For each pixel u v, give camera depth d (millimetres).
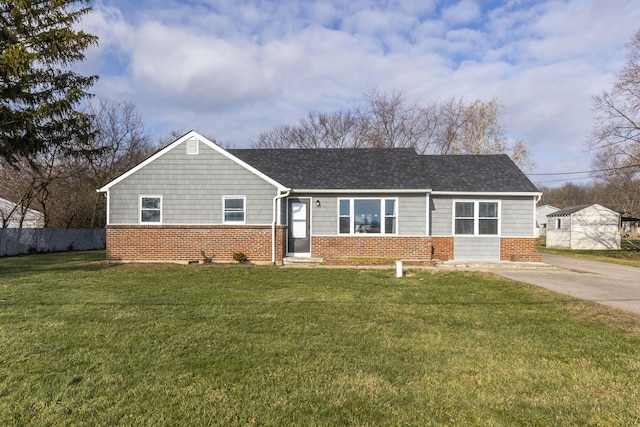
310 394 3832
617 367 4609
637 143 23312
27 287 9516
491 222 15984
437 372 4418
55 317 6609
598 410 3578
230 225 14805
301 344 5305
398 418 3412
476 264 14734
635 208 50125
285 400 3703
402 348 5207
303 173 16797
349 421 3354
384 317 6820
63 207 29219
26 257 19250
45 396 3746
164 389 3916
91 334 5660
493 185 16156
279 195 14906
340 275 11820
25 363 4562
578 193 75250
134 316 6715
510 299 8445
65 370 4375
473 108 35781
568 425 3324
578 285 10344
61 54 15117
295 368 4477
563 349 5227
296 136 38062
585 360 4824
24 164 25219
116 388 3924
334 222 15688
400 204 15414
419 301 8180
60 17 15117
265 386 4004
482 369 4516
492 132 35938
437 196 16047
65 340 5383
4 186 27453
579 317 6953
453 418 3418
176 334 5707
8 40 13508
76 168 27547
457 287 9883
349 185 15625
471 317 6891
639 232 49969
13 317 6598
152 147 37531
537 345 5375
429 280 11000
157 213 15023
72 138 17578
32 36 14703
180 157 14977
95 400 3674
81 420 3332
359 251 15539
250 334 5734
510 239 15867
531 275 12266
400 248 15367
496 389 3998
